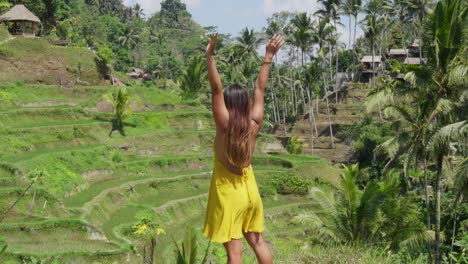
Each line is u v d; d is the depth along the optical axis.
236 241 3.76
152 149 44.16
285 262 7.27
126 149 42.34
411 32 96.50
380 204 23.38
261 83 3.99
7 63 47.44
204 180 40.75
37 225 25.27
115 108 44.22
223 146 3.70
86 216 28.31
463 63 23.16
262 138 51.38
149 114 47.16
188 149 45.94
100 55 64.88
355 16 79.88
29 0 69.12
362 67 85.06
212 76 3.71
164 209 33.97
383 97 26.56
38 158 32.16
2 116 37.94
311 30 73.00
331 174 44.31
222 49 88.00
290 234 35.00
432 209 31.59
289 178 43.06
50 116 41.44
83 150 36.78
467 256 9.05
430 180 46.19
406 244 22.78
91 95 48.16
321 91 98.00
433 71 24.70
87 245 25.34
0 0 65.44
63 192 31.25
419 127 25.92
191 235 4.82
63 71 50.69
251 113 3.86
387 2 76.62
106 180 37.03
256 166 46.56
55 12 75.88
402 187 45.47
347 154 67.81
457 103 24.89
